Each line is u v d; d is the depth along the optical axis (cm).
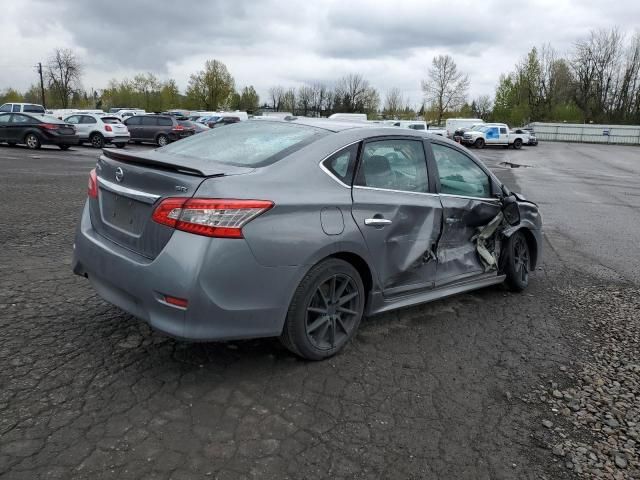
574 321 474
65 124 2141
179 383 317
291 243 315
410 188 409
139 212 320
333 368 351
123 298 325
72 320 394
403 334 417
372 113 7738
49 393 296
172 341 369
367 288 381
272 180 322
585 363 390
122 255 319
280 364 350
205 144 390
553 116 8062
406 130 424
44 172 1308
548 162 3047
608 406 332
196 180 299
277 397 311
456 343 409
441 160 448
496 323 456
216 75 7331
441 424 299
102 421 275
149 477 238
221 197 295
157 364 337
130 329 384
